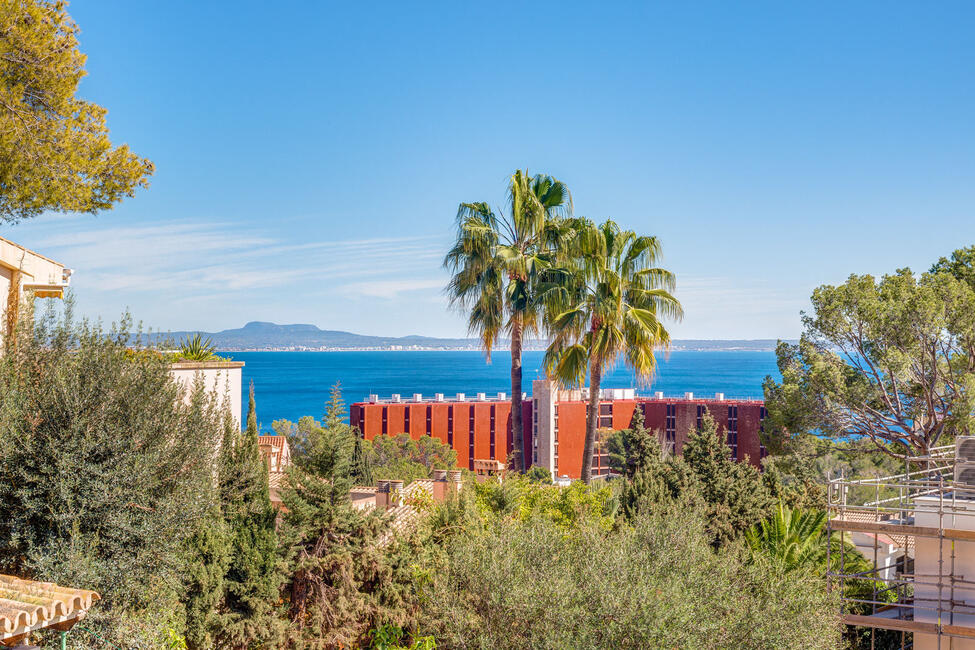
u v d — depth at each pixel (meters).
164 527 12.51
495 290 25.25
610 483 27.16
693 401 109.81
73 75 18.66
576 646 12.42
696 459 27.09
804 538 23.34
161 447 12.95
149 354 14.15
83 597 10.27
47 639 11.37
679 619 12.56
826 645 14.20
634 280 25.61
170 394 13.42
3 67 17.73
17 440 11.99
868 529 17.33
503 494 21.11
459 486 23.44
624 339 24.64
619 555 13.91
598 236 24.44
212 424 14.30
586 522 16.91
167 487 13.09
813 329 27.70
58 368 12.80
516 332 25.47
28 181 17.48
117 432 12.43
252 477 15.73
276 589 15.81
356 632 16.84
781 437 28.06
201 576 14.49
